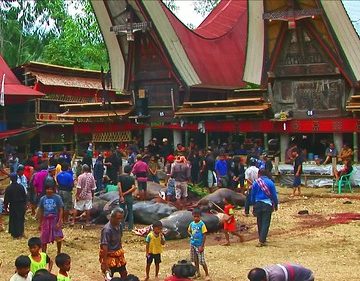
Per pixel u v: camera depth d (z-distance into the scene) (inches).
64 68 1734.7
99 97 1792.6
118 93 1800.0
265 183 590.6
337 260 518.6
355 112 1162.6
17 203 660.7
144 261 538.9
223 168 930.1
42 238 537.6
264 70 1269.7
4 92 1501.0
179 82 1400.1
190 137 1402.6
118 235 412.5
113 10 1419.8
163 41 1393.9
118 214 407.5
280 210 820.0
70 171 740.7
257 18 1290.6
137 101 1427.2
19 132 1446.9
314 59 1230.9
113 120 1429.6
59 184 730.2
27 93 1544.0
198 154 1042.1
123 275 416.2
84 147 1517.0
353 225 690.8
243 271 490.6
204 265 471.8
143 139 1425.9
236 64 1662.2
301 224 708.0
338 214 773.9
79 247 611.5
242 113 1258.6
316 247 574.9
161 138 1464.1
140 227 713.0
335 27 1182.9
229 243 597.0
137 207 737.0
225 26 1774.1
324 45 1205.1
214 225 671.1
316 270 483.5
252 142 1252.5
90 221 753.6
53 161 840.3
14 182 664.4
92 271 509.0
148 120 1418.6
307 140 1310.3
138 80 1445.6
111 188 874.1
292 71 1248.2
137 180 827.4
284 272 322.7
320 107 1227.9
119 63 1489.9
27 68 1673.2
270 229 678.5
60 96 1696.6
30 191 793.6
